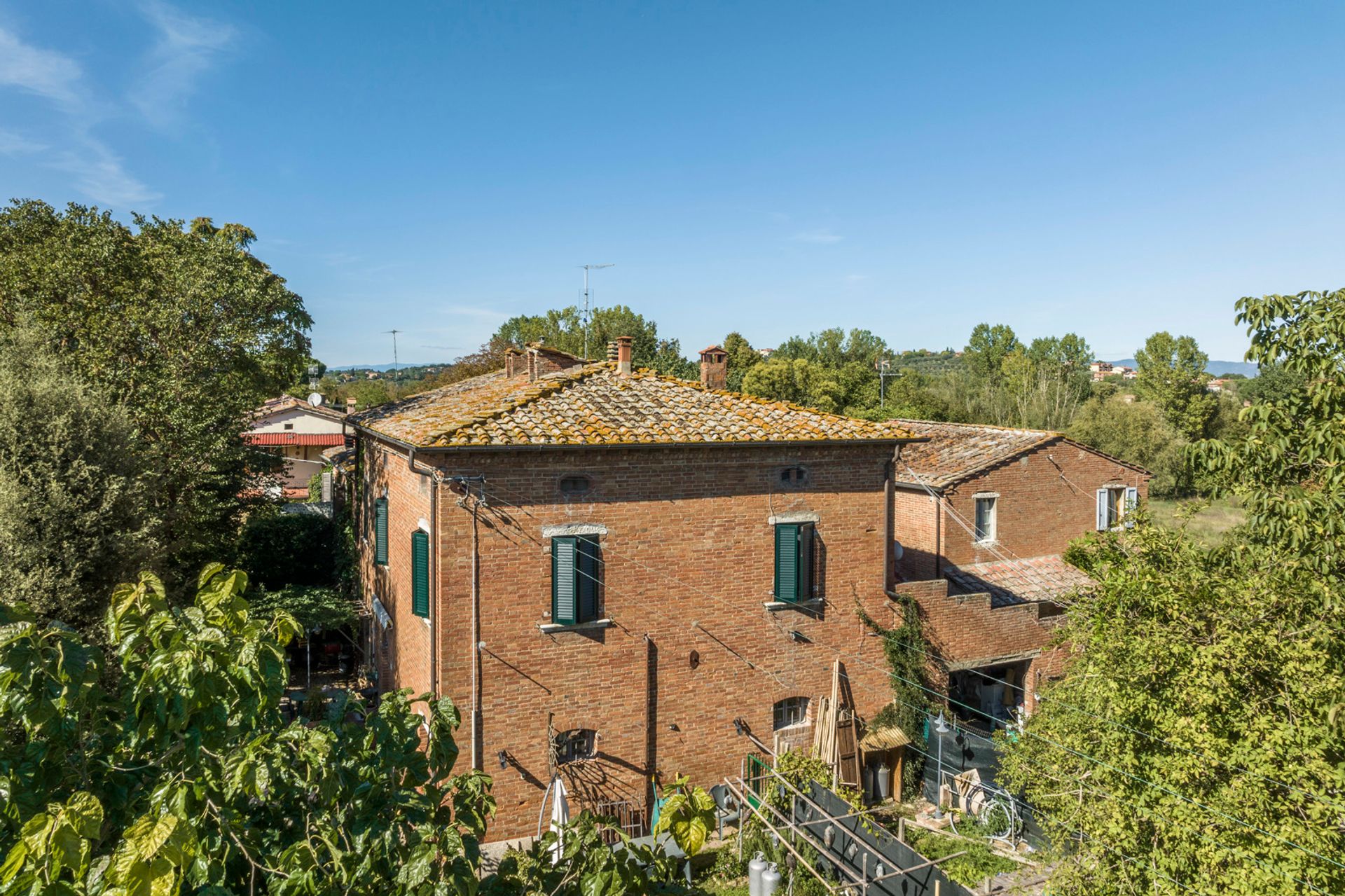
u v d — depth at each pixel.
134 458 19.02
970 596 20.36
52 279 22.97
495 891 6.29
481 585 15.68
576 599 16.23
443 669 15.52
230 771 5.52
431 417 19.30
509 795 16.08
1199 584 10.88
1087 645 12.67
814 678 18.52
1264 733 9.71
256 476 30.64
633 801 16.91
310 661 26.98
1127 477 28.88
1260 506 11.67
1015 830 16.91
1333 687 9.56
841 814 15.77
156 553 18.83
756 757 17.69
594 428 16.44
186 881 5.31
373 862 5.71
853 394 76.69
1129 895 10.58
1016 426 68.75
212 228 52.59
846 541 18.77
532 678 16.12
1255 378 65.31
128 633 6.28
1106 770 10.97
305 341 30.08
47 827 4.45
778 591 17.95
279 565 31.39
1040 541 27.33
